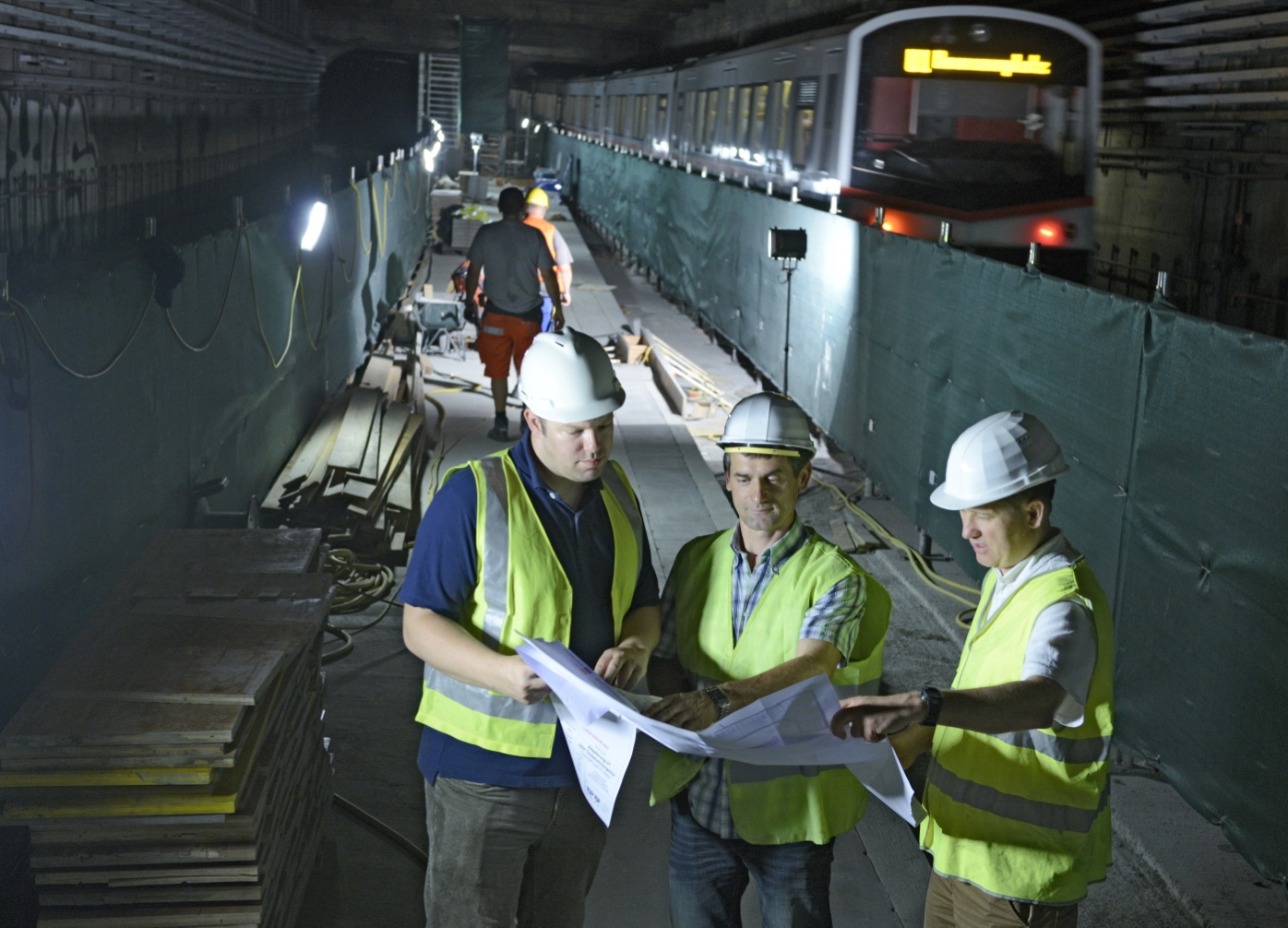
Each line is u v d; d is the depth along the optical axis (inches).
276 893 130.7
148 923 120.5
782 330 472.1
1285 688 157.0
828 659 110.8
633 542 119.9
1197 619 179.6
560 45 1910.7
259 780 124.6
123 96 420.8
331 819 175.2
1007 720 98.4
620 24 1640.0
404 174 761.0
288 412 337.4
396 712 210.8
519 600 111.4
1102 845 111.3
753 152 696.4
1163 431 189.0
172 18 382.3
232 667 126.1
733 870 121.7
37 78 303.0
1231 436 170.4
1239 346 168.2
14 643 148.1
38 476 155.8
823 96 547.5
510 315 398.3
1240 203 608.7
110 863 117.9
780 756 100.3
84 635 134.9
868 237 353.1
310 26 1349.7
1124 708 202.8
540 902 122.6
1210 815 175.5
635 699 106.9
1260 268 592.1
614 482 121.3
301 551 162.7
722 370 582.6
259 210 647.8
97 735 113.8
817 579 115.3
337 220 440.1
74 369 169.5
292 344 344.2
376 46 1738.4
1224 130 618.2
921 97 508.1
